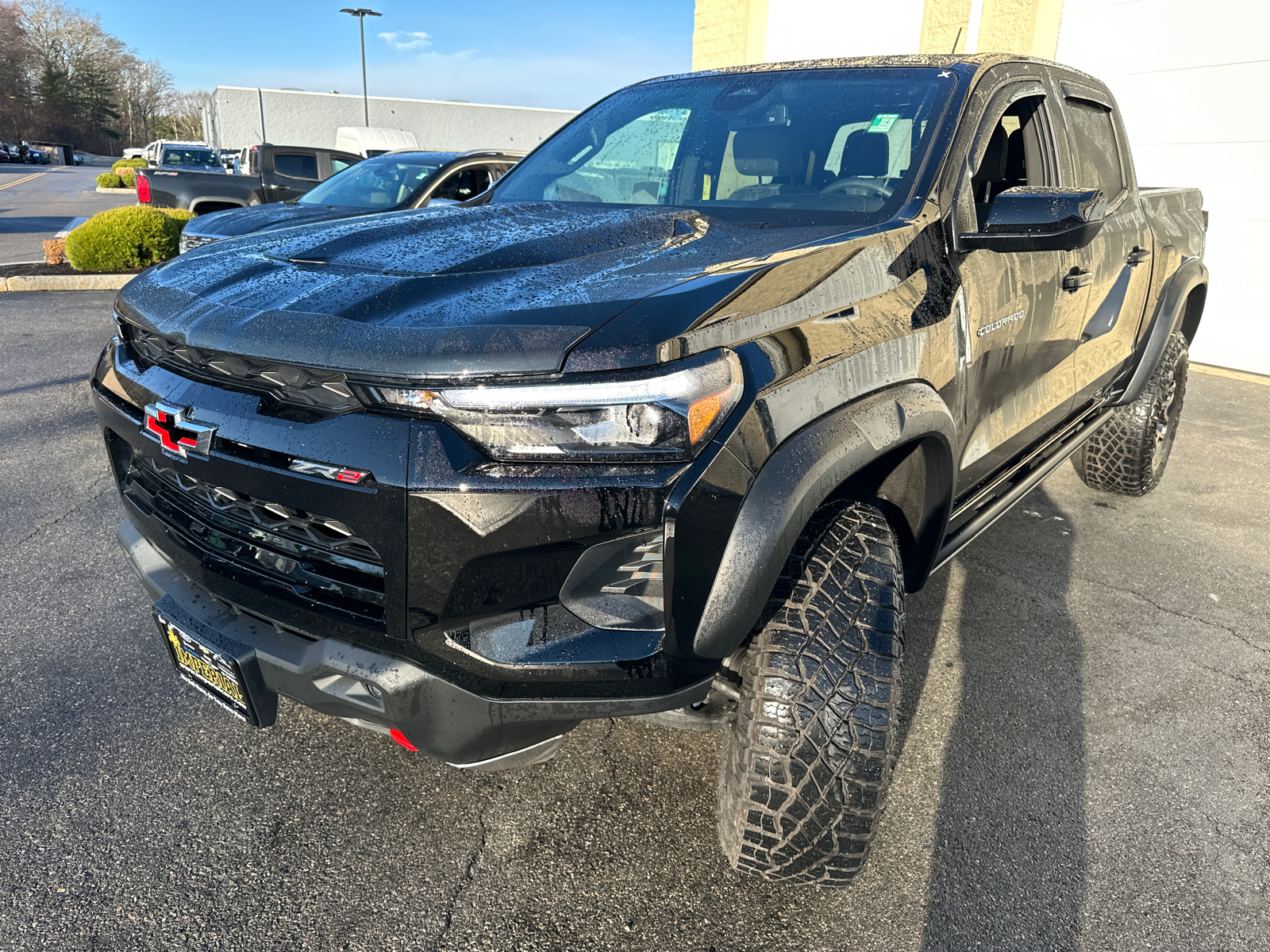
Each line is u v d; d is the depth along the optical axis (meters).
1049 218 1.81
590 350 1.29
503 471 1.30
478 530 1.30
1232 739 2.29
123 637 2.59
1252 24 6.35
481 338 1.31
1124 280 3.05
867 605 1.57
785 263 1.55
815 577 1.57
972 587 3.13
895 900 1.73
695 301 1.37
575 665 1.37
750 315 1.42
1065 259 2.51
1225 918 1.71
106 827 1.86
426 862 1.79
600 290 1.45
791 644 1.52
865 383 1.61
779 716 1.50
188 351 1.56
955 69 2.31
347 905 1.68
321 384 1.39
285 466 1.41
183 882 1.72
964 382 1.99
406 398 1.33
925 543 2.01
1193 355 7.32
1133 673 2.60
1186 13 6.66
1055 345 2.59
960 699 2.43
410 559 1.33
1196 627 2.89
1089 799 2.04
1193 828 1.96
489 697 1.39
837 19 8.73
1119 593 3.12
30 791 1.95
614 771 2.08
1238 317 6.93
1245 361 6.95
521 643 1.37
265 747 2.13
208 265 1.83
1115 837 1.92
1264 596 3.13
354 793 1.99
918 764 2.14
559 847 1.84
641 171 2.55
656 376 1.29
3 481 3.77
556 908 1.68
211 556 1.63
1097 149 2.98
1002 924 1.68
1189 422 5.54
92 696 2.30
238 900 1.68
